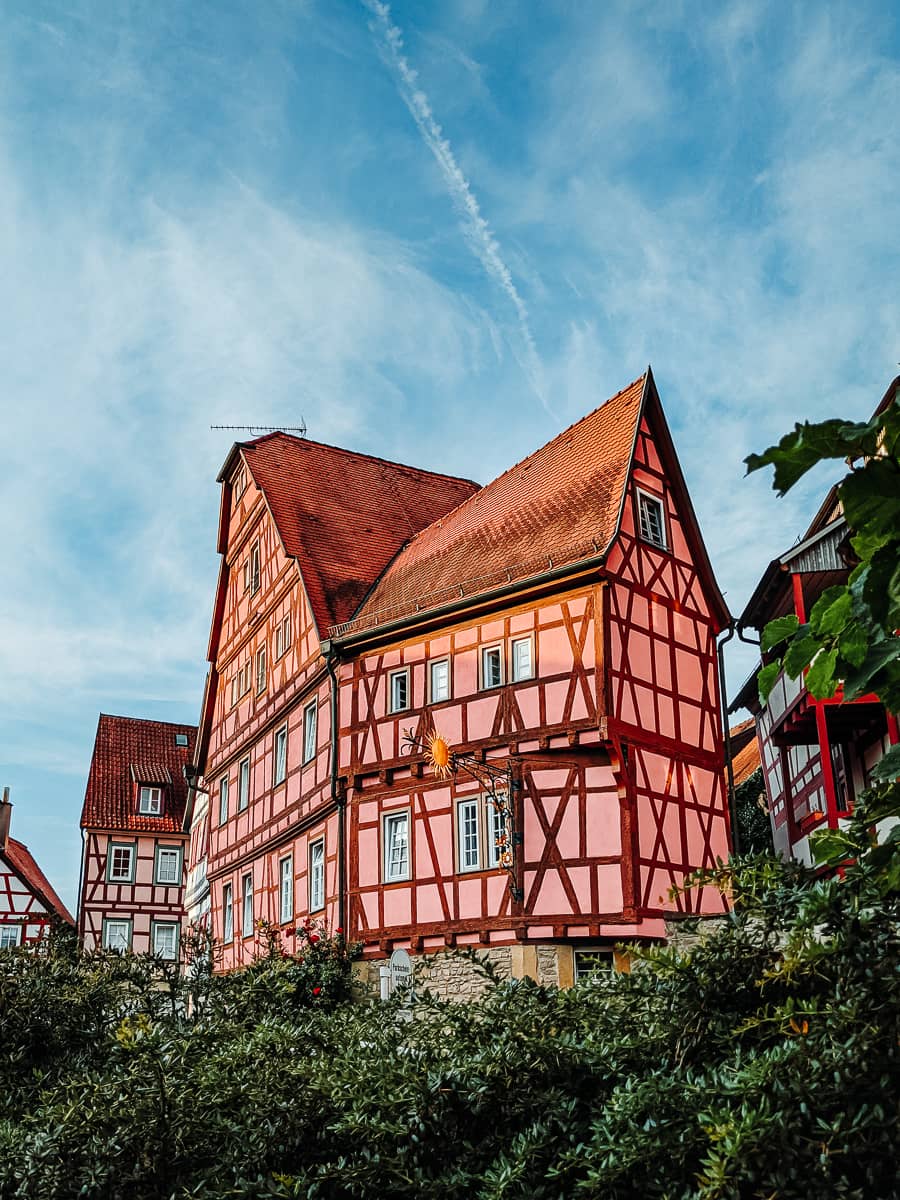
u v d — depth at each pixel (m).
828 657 3.47
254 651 28.22
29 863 42.22
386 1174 6.05
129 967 12.36
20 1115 9.57
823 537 16.52
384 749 21.28
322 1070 6.95
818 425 3.02
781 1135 4.71
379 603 23.88
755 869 6.04
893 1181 4.72
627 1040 6.14
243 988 12.05
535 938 18.27
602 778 18.45
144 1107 7.13
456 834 19.69
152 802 40.91
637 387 22.11
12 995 11.38
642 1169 5.18
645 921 17.78
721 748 20.78
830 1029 5.09
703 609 21.47
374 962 20.27
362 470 29.73
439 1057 6.68
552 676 19.12
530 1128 5.91
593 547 19.19
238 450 29.36
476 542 22.58
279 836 24.97
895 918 5.29
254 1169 6.67
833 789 15.37
